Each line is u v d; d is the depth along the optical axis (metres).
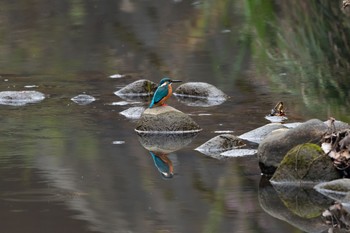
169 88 12.65
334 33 19.83
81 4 24.83
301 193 9.54
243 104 14.24
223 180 10.01
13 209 8.96
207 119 13.18
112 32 21.22
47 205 9.09
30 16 23.44
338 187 9.51
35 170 10.47
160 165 10.68
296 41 19.48
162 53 18.84
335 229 8.45
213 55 18.59
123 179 10.11
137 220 8.60
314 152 9.87
